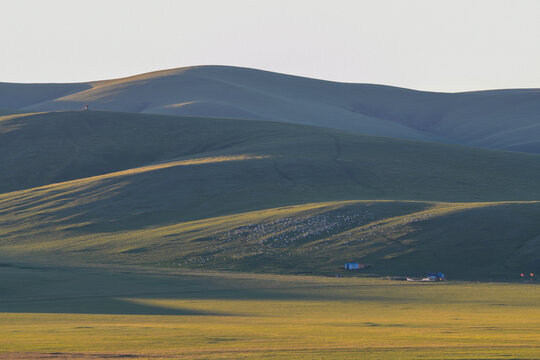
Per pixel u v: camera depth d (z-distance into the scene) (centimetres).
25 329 9694
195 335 8938
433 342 8188
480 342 8169
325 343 8169
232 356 7238
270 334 9069
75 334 9056
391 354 7300
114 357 7200
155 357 7200
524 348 7625
